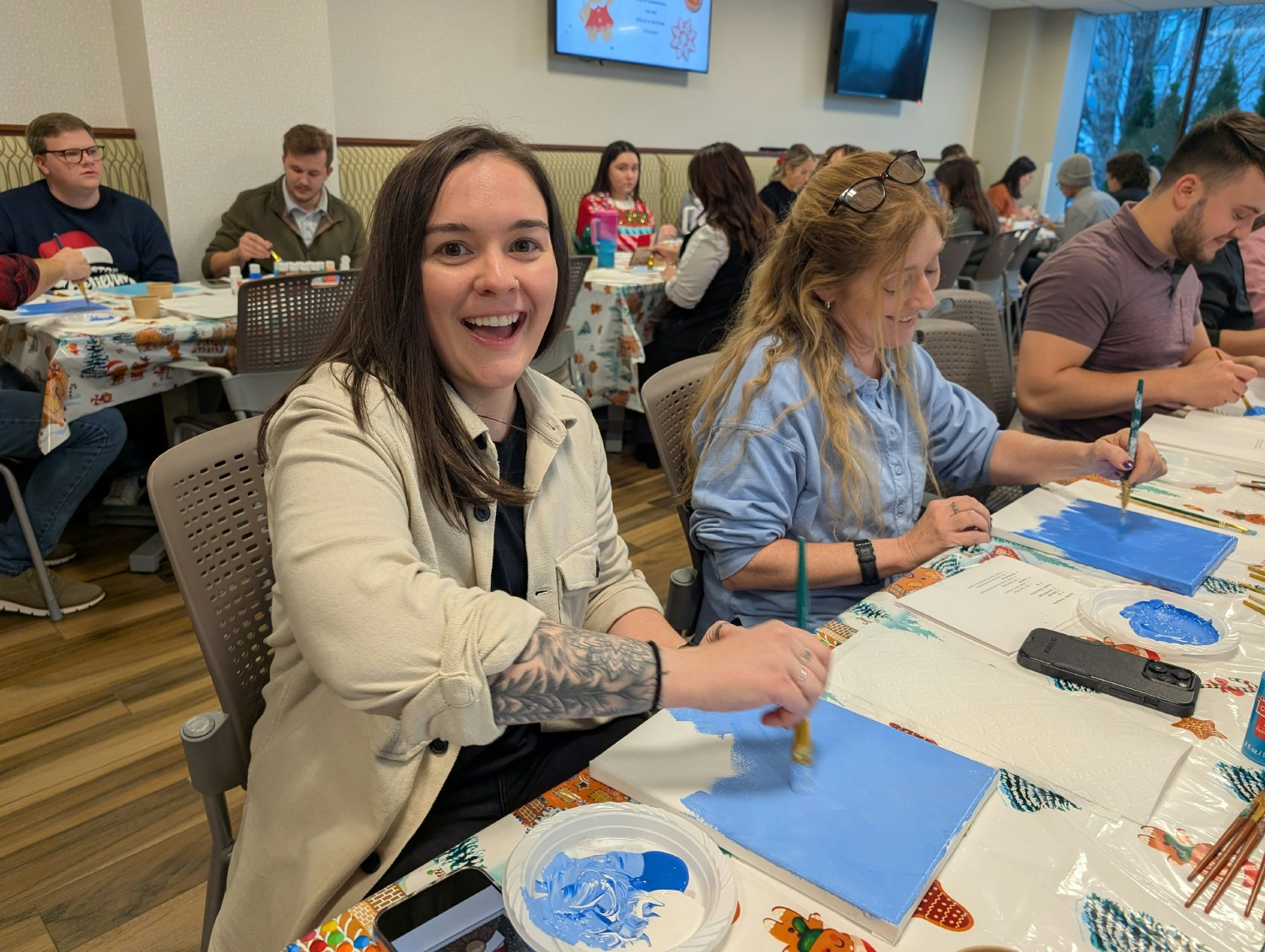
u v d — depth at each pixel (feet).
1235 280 7.68
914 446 4.27
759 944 1.70
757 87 21.08
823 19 22.08
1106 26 28.14
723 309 10.37
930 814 2.02
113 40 11.21
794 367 3.90
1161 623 3.01
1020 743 2.32
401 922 1.76
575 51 16.66
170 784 5.39
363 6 13.84
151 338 6.89
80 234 9.48
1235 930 1.75
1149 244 5.77
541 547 2.97
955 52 26.86
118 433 7.30
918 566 3.74
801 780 2.14
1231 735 2.42
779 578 3.78
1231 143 5.23
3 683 6.36
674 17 18.02
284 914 2.59
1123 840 2.00
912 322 3.93
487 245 2.55
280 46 11.48
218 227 11.59
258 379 7.12
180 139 11.03
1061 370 5.97
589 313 10.53
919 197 3.69
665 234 14.56
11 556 7.22
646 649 2.22
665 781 2.14
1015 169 22.54
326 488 2.26
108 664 6.63
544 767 3.04
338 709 2.60
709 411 4.10
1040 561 3.62
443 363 2.75
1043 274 6.12
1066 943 1.71
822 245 3.82
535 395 3.05
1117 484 4.54
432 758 2.62
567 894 1.78
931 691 2.57
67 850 4.86
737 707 2.17
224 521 3.03
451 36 15.06
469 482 2.67
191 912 4.47
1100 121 29.32
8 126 10.65
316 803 2.60
